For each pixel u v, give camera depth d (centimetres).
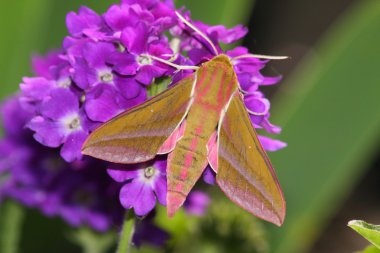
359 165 50
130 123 30
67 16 32
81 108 31
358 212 72
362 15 52
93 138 30
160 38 32
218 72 30
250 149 30
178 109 30
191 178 30
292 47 78
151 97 30
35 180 39
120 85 31
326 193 49
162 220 43
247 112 31
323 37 79
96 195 38
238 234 43
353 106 50
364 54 50
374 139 50
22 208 43
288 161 49
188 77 31
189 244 43
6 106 40
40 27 49
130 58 31
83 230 40
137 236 36
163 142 30
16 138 39
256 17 78
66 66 32
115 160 30
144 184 31
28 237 43
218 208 43
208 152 30
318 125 50
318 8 80
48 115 31
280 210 30
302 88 52
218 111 30
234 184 30
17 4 49
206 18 46
